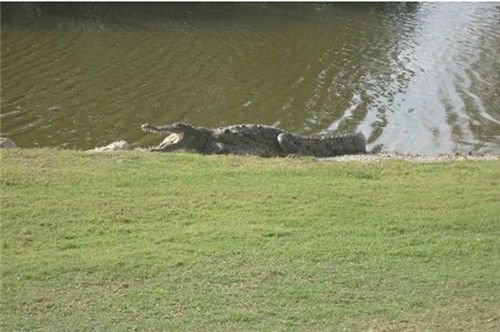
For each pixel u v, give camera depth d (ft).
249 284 37.17
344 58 126.00
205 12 156.04
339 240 42.75
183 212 46.16
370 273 38.88
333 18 158.61
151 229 43.45
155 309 34.55
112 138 83.97
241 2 168.66
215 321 33.60
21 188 48.88
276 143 69.05
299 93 105.40
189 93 102.01
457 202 49.75
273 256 40.32
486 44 140.46
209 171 54.39
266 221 45.11
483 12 173.37
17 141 81.05
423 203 49.42
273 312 34.55
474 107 102.32
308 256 40.47
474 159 64.23
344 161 60.70
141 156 57.98
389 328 33.58
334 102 102.17
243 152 67.21
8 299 35.01
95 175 52.16
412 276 38.78
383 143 87.25
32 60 111.75
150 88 102.94
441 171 57.77
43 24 134.72
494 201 50.26
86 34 129.90
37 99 95.20
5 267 37.96
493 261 40.98
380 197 50.29
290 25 149.07
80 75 106.32
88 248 40.70
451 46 138.00
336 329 33.30
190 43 128.98
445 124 95.04
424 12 170.81
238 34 138.62
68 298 35.35
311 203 48.52
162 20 146.10
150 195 48.80
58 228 43.11
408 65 123.44
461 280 38.55
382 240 43.09
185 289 36.50
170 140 67.56
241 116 94.48
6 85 99.60
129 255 39.78
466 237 44.16
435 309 35.55
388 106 101.60
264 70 115.96
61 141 81.97
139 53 120.37
